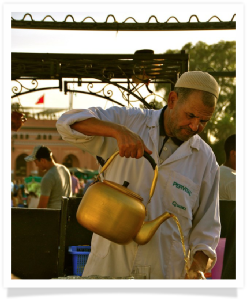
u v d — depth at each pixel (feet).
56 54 13.67
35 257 10.31
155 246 6.31
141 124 6.61
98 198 5.77
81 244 10.03
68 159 160.66
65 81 15.64
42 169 15.07
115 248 6.38
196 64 88.07
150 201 6.30
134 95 14.88
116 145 6.52
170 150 6.53
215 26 12.58
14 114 15.38
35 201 25.22
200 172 6.65
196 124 5.95
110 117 6.54
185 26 12.61
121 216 5.69
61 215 10.04
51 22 12.78
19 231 10.28
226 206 10.52
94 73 14.69
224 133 70.23
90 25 12.74
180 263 6.48
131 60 13.65
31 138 156.25
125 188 5.90
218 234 6.72
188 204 6.48
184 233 6.54
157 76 14.83
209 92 5.85
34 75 14.53
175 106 6.10
